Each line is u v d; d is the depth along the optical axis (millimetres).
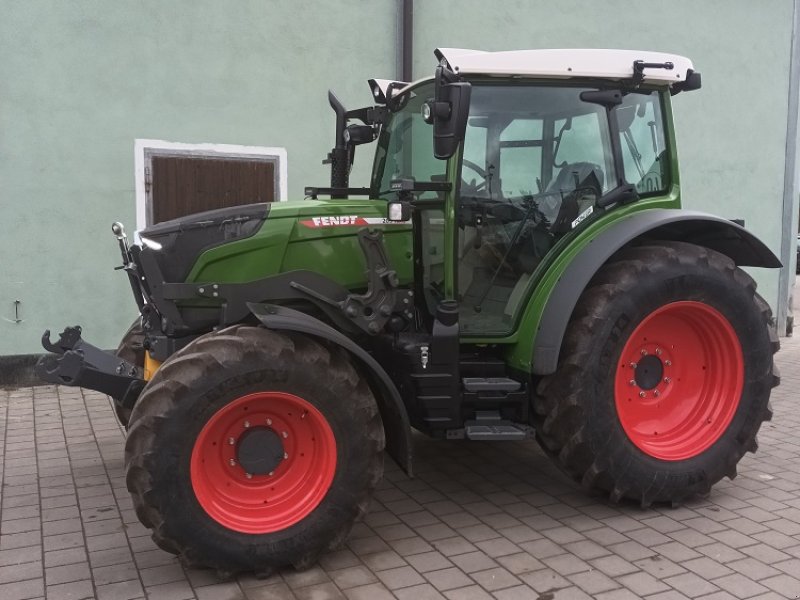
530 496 3930
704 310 3689
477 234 3670
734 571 3051
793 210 9109
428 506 3795
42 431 5086
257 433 3070
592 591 2891
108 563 3158
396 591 2904
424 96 3852
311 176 6926
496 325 3715
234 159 6609
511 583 2963
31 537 3414
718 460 3740
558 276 3584
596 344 3453
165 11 6227
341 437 3062
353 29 6898
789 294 9289
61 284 6211
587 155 3773
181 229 3455
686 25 8297
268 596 2875
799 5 8789
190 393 2852
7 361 6129
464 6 7301
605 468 3527
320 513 3057
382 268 3453
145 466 2818
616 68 3615
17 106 5906
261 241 3434
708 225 3812
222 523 2949
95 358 3953
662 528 3498
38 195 6051
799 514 3666
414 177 3938
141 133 6285
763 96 8797
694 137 8555
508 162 3676
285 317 3064
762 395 3842
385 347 3604
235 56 6500
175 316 3432
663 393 3854
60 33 5957
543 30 7664
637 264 3549
